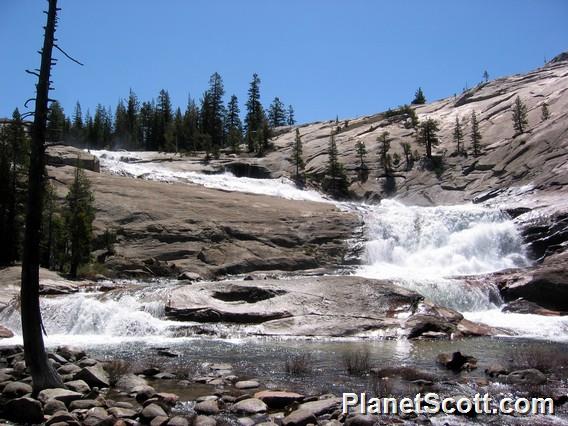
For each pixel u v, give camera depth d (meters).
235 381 12.77
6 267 27.48
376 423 9.59
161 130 99.38
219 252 32.84
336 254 35.00
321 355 16.05
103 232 33.09
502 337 19.77
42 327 11.63
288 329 19.86
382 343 18.30
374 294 22.00
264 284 22.72
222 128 102.00
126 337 19.50
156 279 29.19
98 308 20.66
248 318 20.75
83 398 11.00
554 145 53.25
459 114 81.19
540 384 12.34
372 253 35.34
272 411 10.49
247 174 70.00
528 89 78.56
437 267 33.88
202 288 22.56
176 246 32.88
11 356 14.92
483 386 12.21
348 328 19.78
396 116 90.06
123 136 104.56
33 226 11.59
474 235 35.28
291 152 77.38
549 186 46.06
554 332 20.61
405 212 38.75
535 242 33.47
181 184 50.03
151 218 35.28
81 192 32.09
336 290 22.28
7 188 30.14
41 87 11.84
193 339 19.02
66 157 44.81
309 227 36.66
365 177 66.81
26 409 9.72
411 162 67.19
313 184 65.94
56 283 24.23
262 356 15.84
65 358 14.86
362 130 85.38
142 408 10.34
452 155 65.94
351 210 41.22
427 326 19.86
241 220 36.53
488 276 27.48
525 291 25.38
